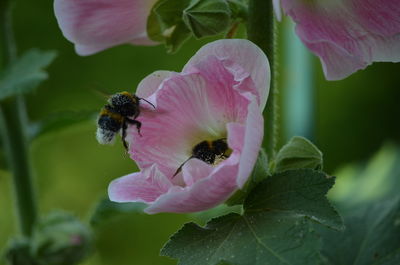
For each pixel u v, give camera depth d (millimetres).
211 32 791
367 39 787
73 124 1020
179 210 741
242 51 754
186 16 790
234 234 739
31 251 982
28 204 1002
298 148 786
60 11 824
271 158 802
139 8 829
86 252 987
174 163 778
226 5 790
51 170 1460
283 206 744
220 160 783
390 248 858
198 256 737
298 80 1012
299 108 1010
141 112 773
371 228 868
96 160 1449
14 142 1000
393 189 1028
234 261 726
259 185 752
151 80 774
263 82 753
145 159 775
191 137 782
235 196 753
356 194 1032
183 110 773
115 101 832
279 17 748
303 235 728
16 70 995
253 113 727
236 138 735
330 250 867
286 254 722
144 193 761
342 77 784
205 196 734
